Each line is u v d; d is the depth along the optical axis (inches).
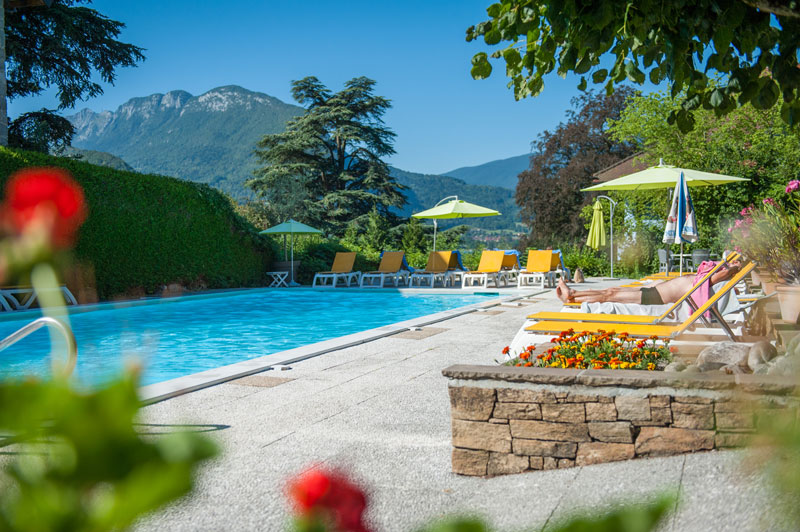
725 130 903.1
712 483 109.0
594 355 182.1
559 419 138.1
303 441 164.1
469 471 141.9
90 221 570.6
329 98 1688.0
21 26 1024.9
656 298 329.1
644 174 555.5
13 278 14.3
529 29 151.4
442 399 207.0
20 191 14.4
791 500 21.6
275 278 831.1
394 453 155.2
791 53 141.2
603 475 128.1
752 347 169.8
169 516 119.6
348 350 303.4
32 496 14.3
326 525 16.1
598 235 837.2
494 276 808.9
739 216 794.2
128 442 14.4
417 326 381.7
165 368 329.4
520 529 24.1
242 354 372.8
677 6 135.9
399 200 1674.5
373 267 965.8
